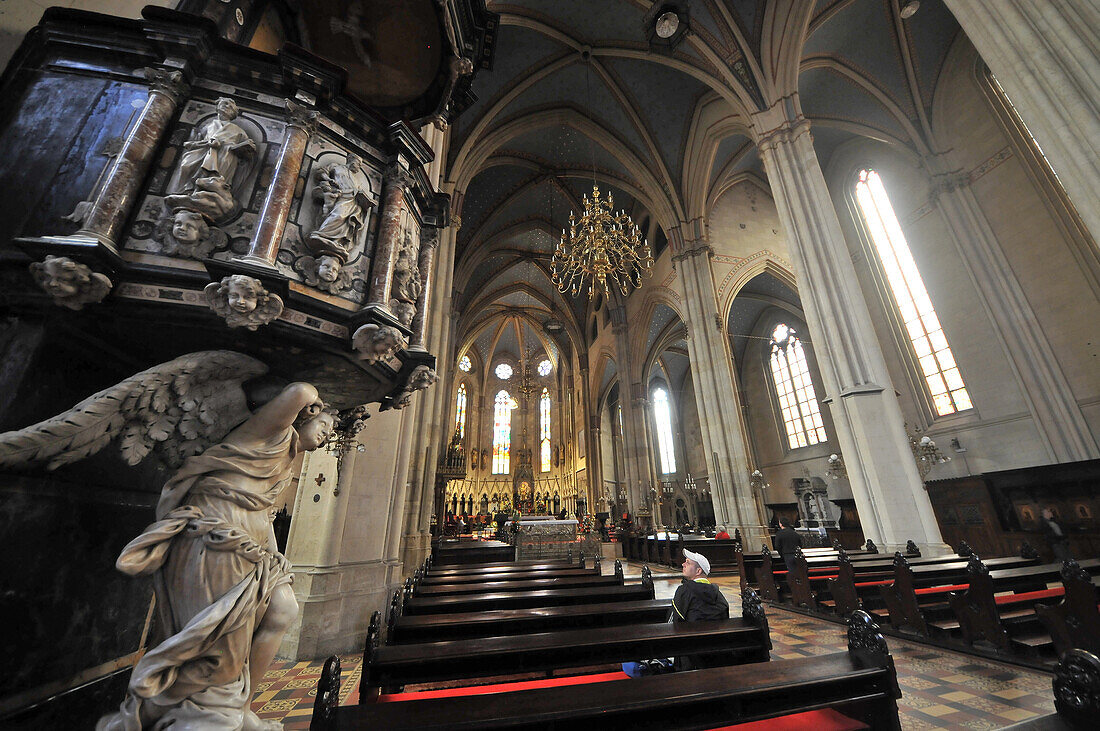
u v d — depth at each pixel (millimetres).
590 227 12375
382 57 4156
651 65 16375
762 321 25953
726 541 13570
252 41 3574
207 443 2172
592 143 20125
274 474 2207
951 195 13977
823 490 21391
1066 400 11289
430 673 2768
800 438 23547
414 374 3043
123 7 2920
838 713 2736
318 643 5148
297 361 2561
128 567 1657
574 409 33375
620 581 5730
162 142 2240
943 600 6168
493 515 34469
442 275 13219
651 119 17938
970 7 5996
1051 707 3566
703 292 17422
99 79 2285
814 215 11320
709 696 2123
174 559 1826
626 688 2211
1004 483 11125
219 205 2174
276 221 2234
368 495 6113
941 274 14234
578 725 2000
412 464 10883
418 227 3520
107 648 2600
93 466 2350
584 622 3967
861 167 16953
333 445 3758
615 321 25812
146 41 2301
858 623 2713
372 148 2938
